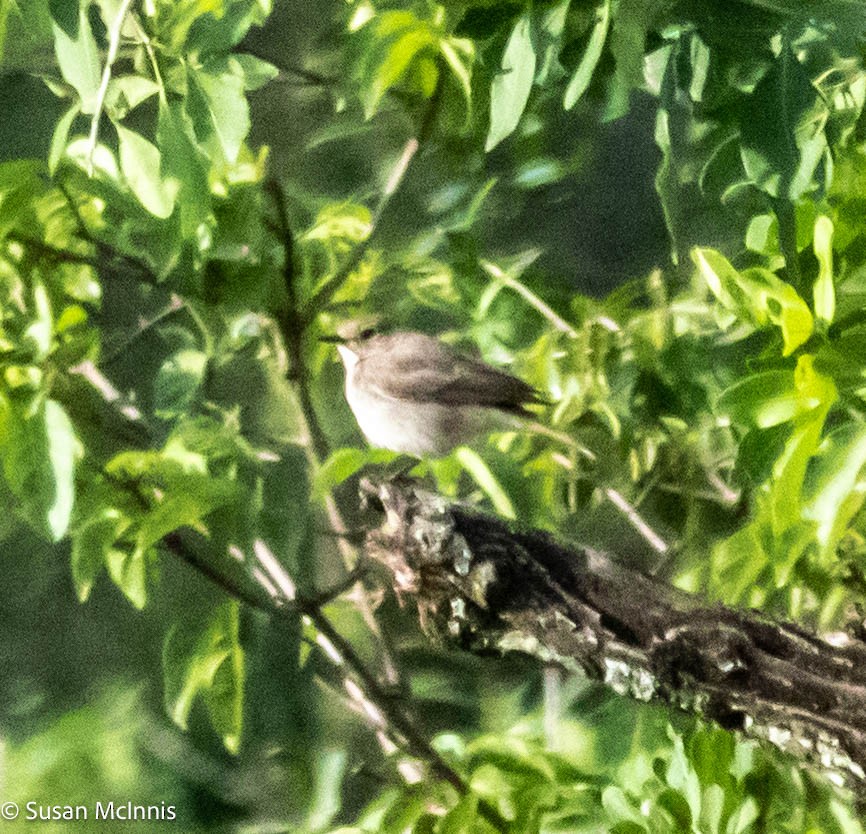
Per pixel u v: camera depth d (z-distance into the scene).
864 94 8.80
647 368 10.91
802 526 7.80
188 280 10.60
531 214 13.69
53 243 10.48
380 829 10.08
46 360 9.91
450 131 11.23
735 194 9.88
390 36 9.89
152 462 9.94
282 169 12.99
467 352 13.30
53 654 14.52
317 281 11.67
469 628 7.59
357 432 13.77
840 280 7.68
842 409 7.95
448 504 7.57
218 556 9.78
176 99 8.77
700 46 7.89
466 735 13.47
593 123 13.34
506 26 7.56
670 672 7.28
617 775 9.79
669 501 10.94
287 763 13.87
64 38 8.25
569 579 7.45
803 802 8.96
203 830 13.92
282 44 12.96
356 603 11.99
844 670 7.18
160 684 14.52
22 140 12.70
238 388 13.08
